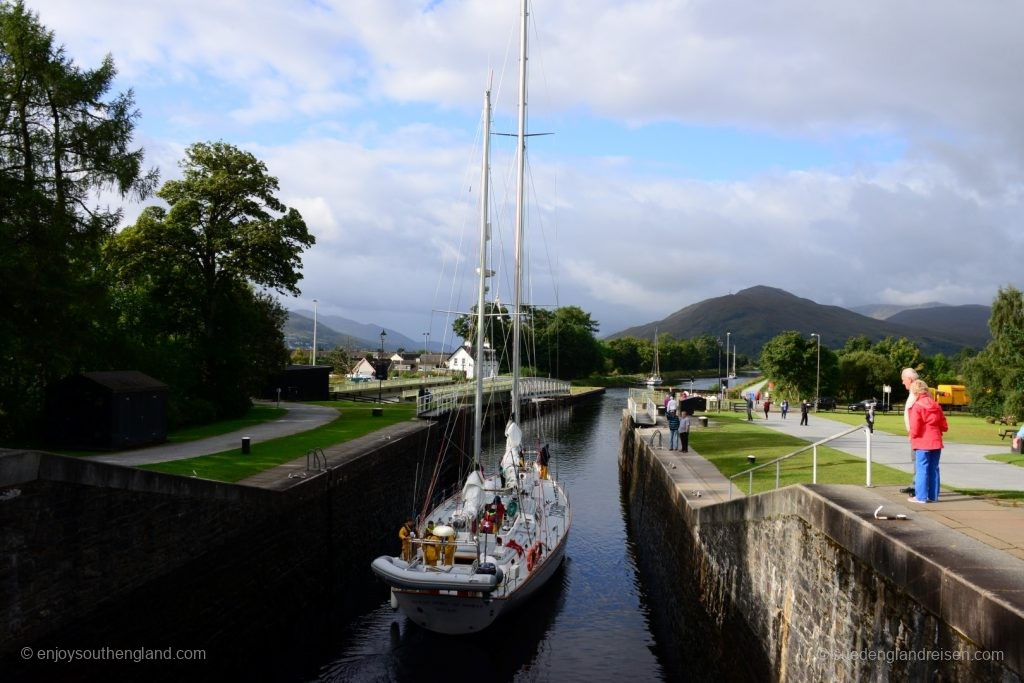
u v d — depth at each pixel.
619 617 20.20
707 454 28.05
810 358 73.56
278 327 56.06
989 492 12.53
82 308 24.62
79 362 29.34
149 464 23.36
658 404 55.00
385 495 29.02
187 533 15.47
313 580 21.19
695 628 17.41
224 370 42.41
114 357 31.84
